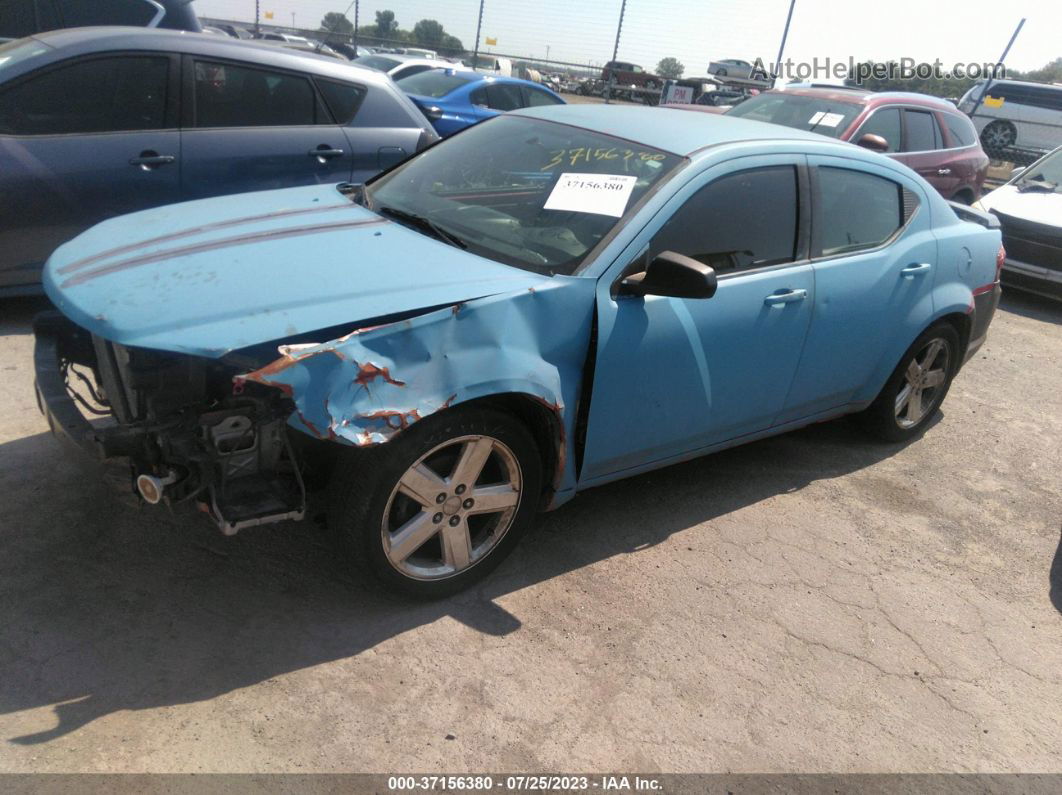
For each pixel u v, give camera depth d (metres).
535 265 2.93
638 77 23.61
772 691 2.76
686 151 3.30
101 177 4.82
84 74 4.81
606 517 3.63
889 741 2.63
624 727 2.53
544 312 2.77
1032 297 8.91
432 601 2.92
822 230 3.71
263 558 3.02
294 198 3.51
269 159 5.38
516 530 3.03
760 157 3.46
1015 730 2.75
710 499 3.91
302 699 2.45
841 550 3.65
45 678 2.39
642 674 2.74
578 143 3.47
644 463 3.36
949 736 2.69
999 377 6.18
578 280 2.86
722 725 2.59
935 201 4.38
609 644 2.86
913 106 8.82
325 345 2.31
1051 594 3.54
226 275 2.58
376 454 2.54
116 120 4.90
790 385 3.73
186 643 2.60
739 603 3.18
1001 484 4.47
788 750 2.54
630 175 3.21
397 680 2.56
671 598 3.14
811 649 2.99
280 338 2.32
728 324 3.28
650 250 3.04
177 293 2.45
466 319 2.58
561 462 2.99
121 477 2.45
